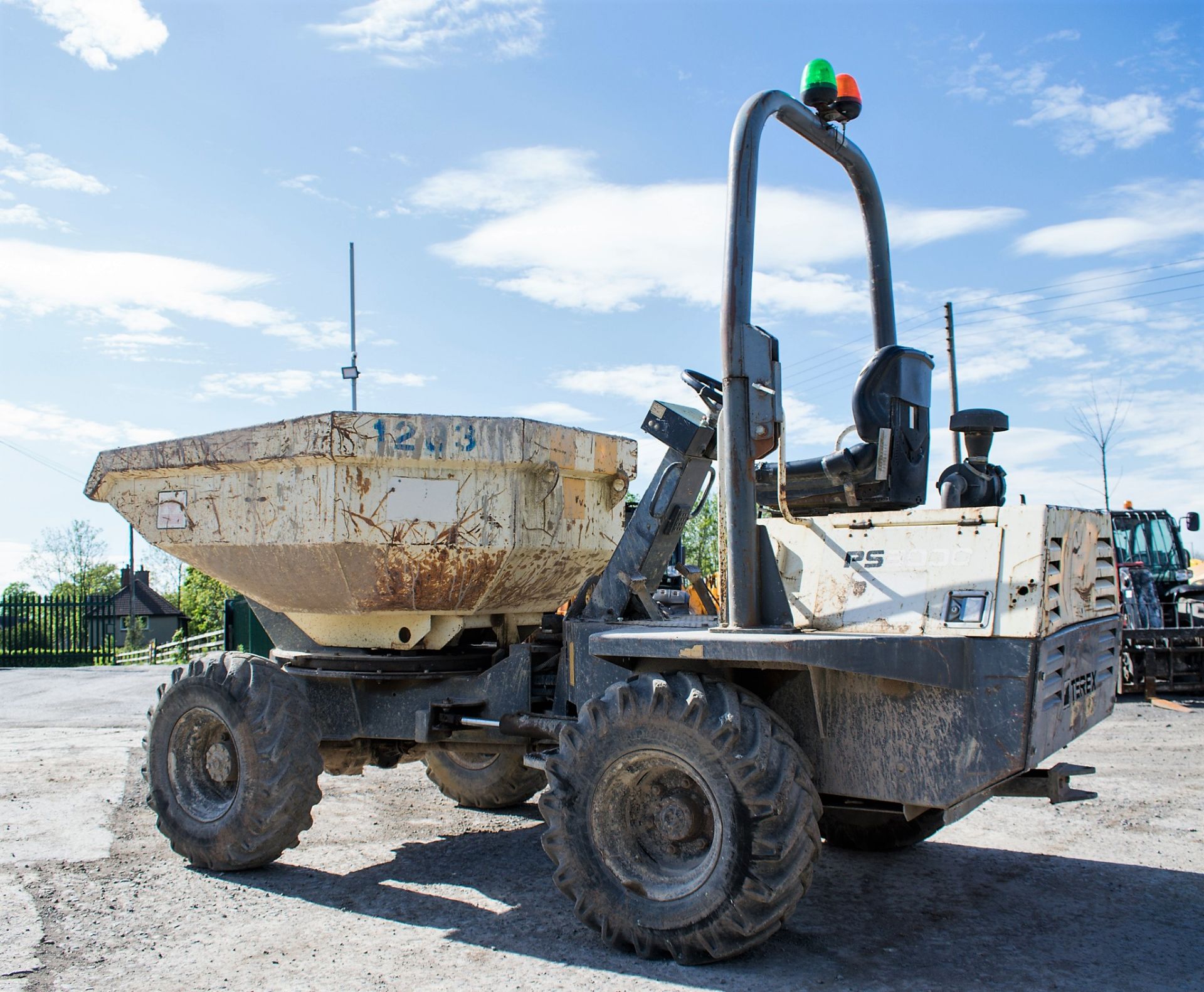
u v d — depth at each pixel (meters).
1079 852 5.39
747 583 4.03
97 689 15.65
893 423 4.45
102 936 4.21
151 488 5.85
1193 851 5.40
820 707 4.00
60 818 6.32
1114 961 3.88
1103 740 8.98
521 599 5.59
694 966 3.83
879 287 4.95
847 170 4.94
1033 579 3.53
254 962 3.92
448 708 5.35
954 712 3.68
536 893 4.83
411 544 4.99
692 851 3.99
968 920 4.36
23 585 56.72
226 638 13.44
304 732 5.18
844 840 5.47
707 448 4.94
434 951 4.03
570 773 4.13
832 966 3.84
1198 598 13.79
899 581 3.80
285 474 5.17
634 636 4.13
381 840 5.87
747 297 4.13
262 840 5.04
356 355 12.64
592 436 5.62
